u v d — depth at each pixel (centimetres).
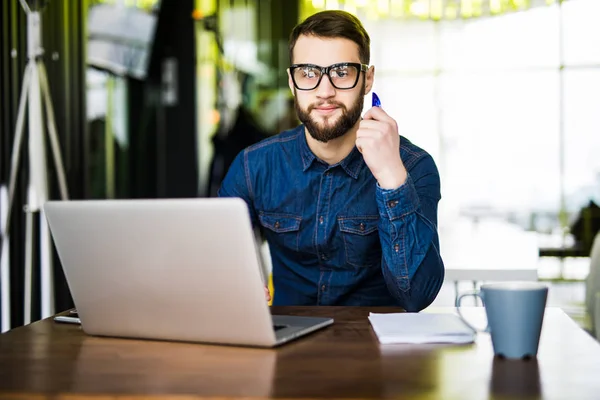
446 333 109
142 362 100
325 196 167
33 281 283
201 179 569
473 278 217
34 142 273
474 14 662
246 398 82
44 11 312
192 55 562
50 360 101
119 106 466
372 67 160
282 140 173
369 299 170
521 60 661
